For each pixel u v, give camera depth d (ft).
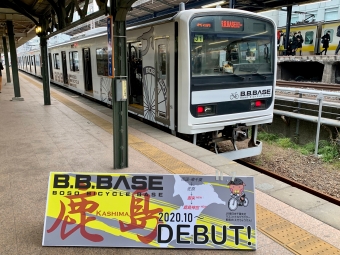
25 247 8.44
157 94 21.04
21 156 16.12
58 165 14.80
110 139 19.54
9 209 10.52
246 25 18.97
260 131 29.76
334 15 81.92
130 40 24.48
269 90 20.74
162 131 21.63
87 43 33.53
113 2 12.61
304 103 25.50
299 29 67.15
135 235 8.43
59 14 23.91
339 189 16.80
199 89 18.01
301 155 22.57
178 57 17.81
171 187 8.57
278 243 8.69
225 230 8.39
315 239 8.87
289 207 10.76
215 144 20.26
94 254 8.18
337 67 53.26
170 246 8.35
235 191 8.50
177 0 34.22
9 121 24.68
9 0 28.84
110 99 28.76
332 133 23.07
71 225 8.49
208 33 17.75
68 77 44.04
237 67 19.17
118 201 8.55
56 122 24.39
